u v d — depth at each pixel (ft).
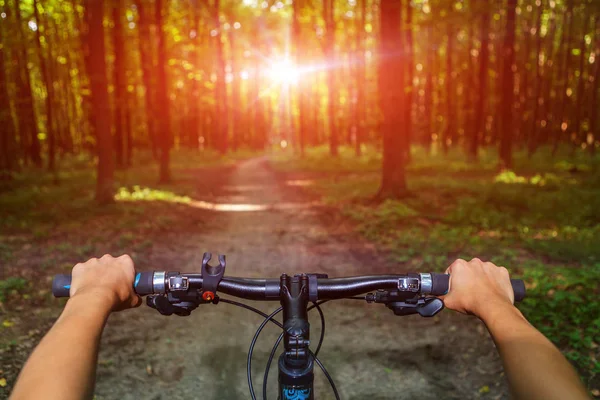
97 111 45.24
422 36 121.90
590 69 124.36
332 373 14.30
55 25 96.02
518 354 2.53
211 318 18.40
